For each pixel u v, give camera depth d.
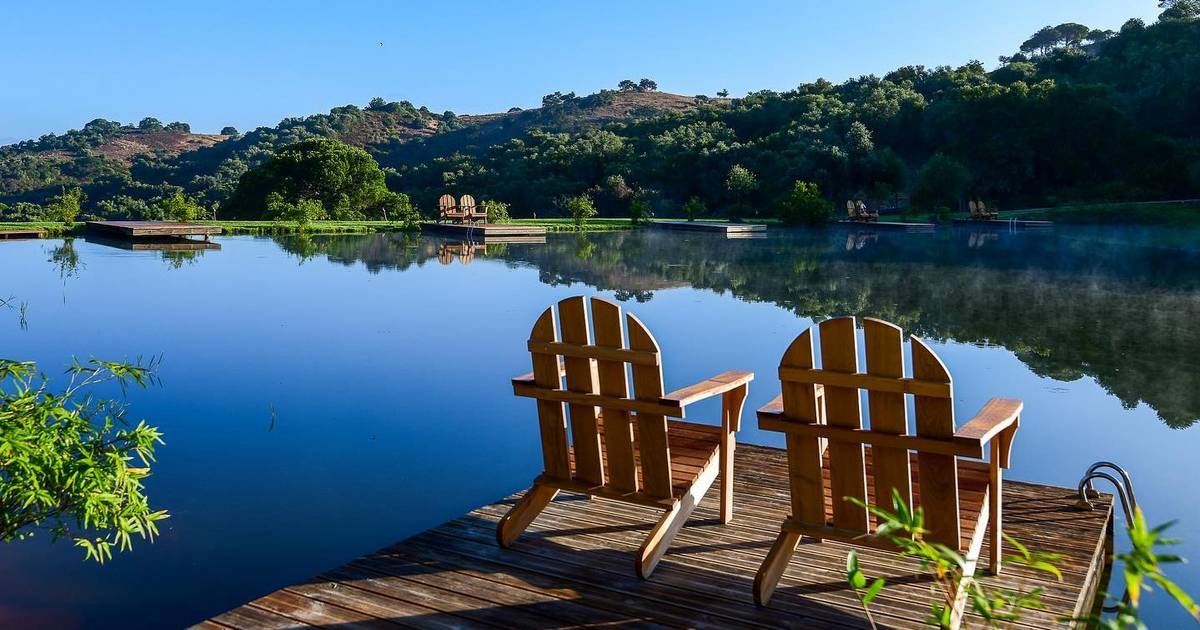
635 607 2.68
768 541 3.19
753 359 7.17
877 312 9.66
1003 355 7.42
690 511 3.11
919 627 2.54
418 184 58.03
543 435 3.14
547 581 2.87
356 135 91.44
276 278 12.72
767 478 3.91
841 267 14.49
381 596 2.77
